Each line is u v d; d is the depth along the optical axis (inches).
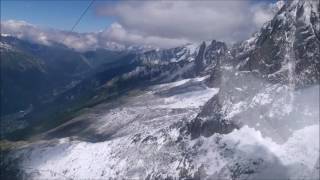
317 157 7111.2
